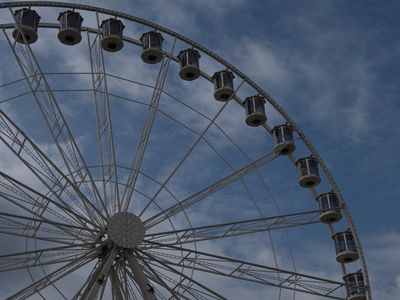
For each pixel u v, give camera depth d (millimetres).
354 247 32219
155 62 33312
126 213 29297
